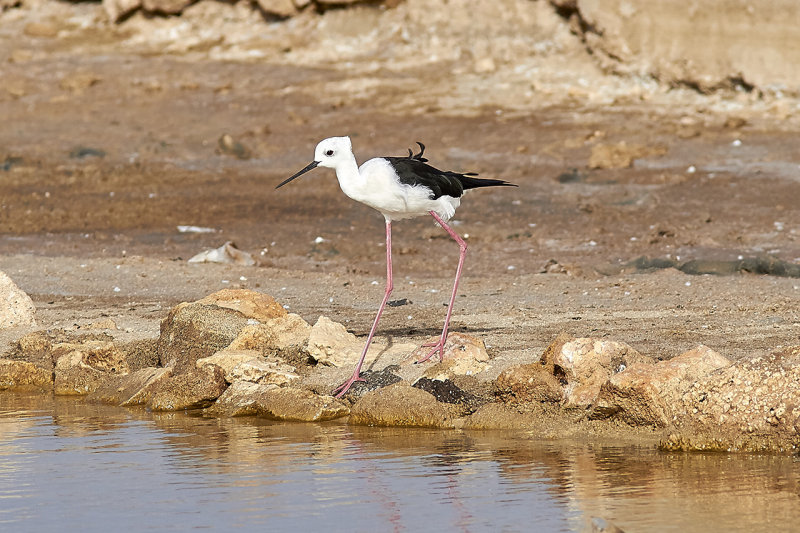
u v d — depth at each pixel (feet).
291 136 110.42
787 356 28.68
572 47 123.24
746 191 85.05
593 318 44.04
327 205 88.22
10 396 38.68
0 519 23.36
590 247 70.33
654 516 22.62
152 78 130.00
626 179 90.27
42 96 126.00
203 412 35.06
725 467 26.45
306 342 38.68
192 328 39.17
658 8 115.03
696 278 54.08
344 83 124.26
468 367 35.06
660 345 37.58
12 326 45.80
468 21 130.52
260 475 26.55
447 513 23.16
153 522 22.91
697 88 112.37
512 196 87.25
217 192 93.35
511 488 24.97
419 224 80.59
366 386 34.71
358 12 136.87
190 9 144.46
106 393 37.60
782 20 108.27
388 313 47.19
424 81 122.93
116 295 53.83
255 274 59.26
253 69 131.64
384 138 106.52
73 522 23.06
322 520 22.85
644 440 29.43
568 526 22.15
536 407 31.83
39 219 83.66
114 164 104.22
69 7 151.23
